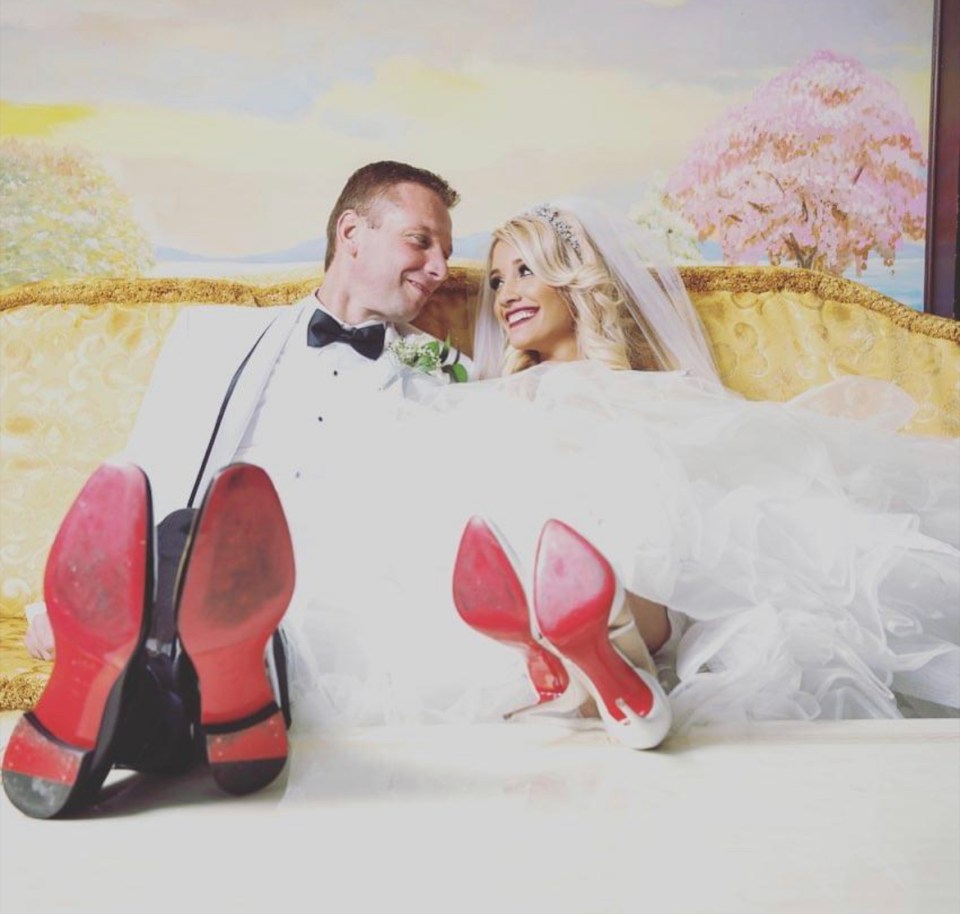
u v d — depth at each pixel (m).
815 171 3.91
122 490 1.04
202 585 1.06
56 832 1.09
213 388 2.27
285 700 1.40
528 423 1.75
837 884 0.97
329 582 1.61
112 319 2.56
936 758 1.33
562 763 1.30
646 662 1.38
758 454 1.78
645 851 1.04
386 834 1.08
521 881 0.97
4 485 2.44
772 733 1.42
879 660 1.63
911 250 3.93
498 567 1.30
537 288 2.45
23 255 3.83
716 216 3.92
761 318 2.62
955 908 0.92
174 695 1.23
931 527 1.97
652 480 1.55
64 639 1.07
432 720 1.51
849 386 2.15
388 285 2.48
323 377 2.35
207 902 0.94
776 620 1.51
